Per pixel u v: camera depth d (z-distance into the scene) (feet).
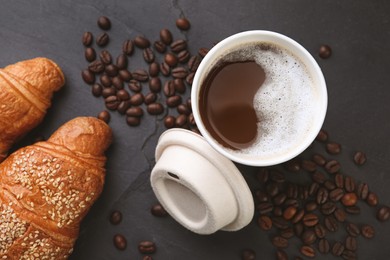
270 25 1.92
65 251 1.85
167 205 1.85
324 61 1.91
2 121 1.80
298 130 1.60
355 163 1.91
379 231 1.92
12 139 1.86
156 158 1.83
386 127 1.91
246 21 1.92
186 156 1.69
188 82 1.89
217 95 1.62
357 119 1.91
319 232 1.90
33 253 1.79
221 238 1.95
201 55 1.89
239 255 1.95
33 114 1.83
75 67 1.94
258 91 1.62
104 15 1.93
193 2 1.92
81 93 1.94
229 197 1.71
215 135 1.62
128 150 1.93
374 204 1.90
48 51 1.94
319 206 1.91
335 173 1.90
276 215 1.91
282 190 1.91
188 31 1.92
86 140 1.80
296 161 1.90
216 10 1.92
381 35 1.90
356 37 1.91
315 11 1.91
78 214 1.82
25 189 1.77
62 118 1.94
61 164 1.77
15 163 1.79
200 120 1.57
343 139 1.91
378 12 1.90
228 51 1.61
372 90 1.91
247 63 1.62
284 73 1.61
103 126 1.84
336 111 1.91
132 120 1.91
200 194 1.68
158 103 1.91
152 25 1.93
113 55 1.94
